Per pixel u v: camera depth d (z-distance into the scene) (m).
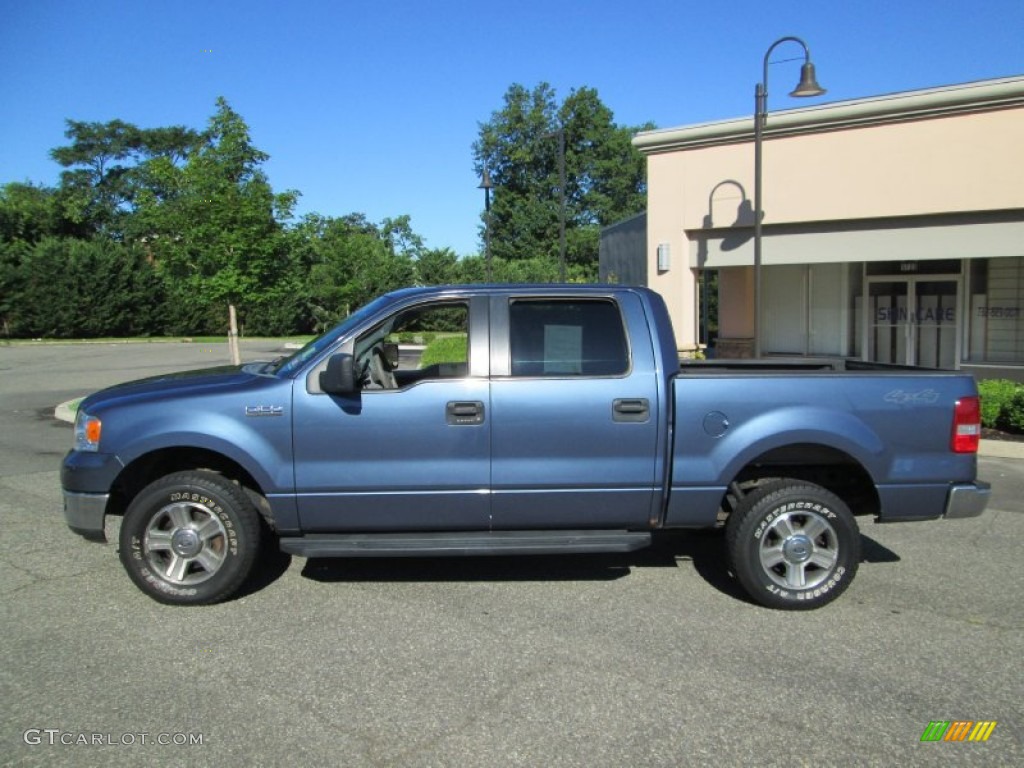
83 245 43.81
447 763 3.16
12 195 55.53
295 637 4.37
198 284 13.73
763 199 13.42
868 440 4.76
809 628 4.53
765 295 16.28
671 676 3.91
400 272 42.44
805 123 12.87
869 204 12.59
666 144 14.25
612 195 56.25
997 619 4.67
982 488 4.84
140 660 4.09
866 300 15.34
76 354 29.33
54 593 5.05
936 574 5.49
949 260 14.14
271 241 13.73
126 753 3.22
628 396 4.78
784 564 4.85
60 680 3.86
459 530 4.88
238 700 3.67
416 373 5.82
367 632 4.44
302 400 4.71
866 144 12.52
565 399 4.75
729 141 13.66
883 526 6.74
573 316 4.91
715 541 6.24
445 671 3.96
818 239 13.16
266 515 5.02
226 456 4.83
